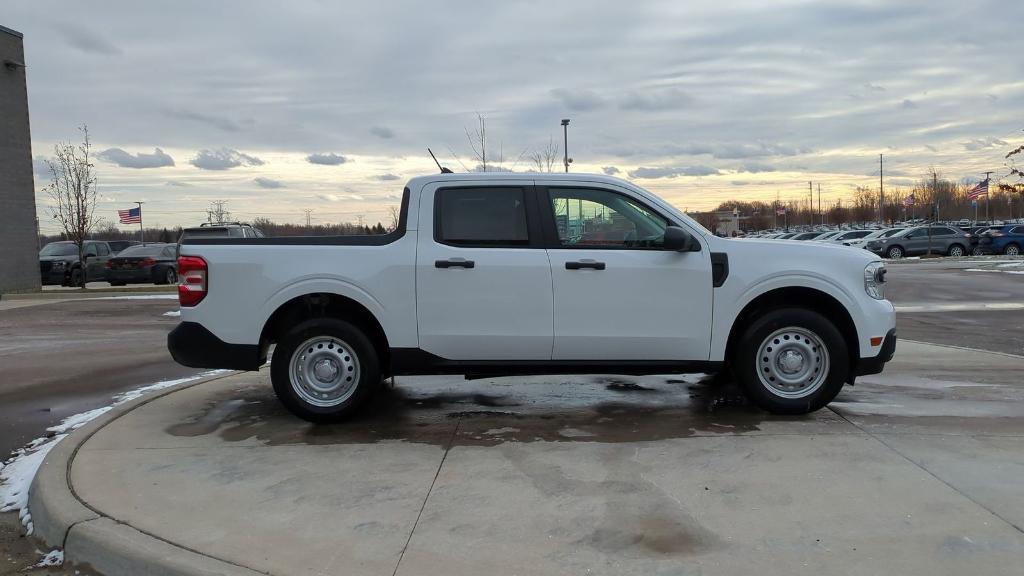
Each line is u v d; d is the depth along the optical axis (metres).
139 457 4.65
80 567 3.46
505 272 5.26
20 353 9.56
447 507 3.78
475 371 5.43
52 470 4.30
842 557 3.16
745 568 3.09
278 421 5.59
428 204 5.40
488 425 5.42
